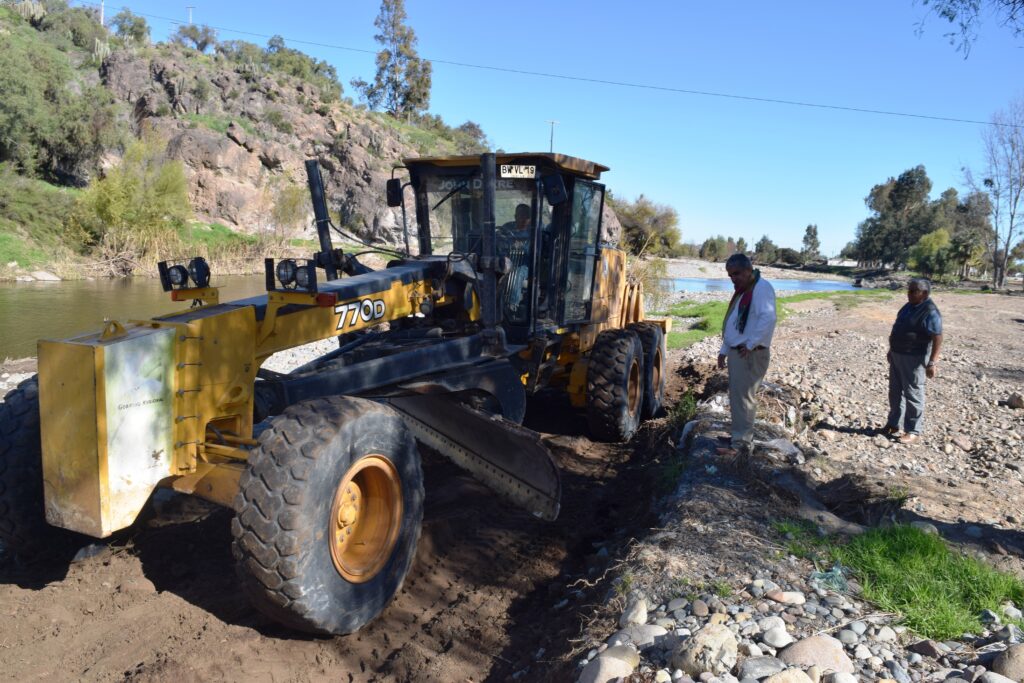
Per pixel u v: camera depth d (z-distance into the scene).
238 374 4.21
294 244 50.31
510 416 6.00
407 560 4.33
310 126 61.66
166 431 3.88
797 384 11.08
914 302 8.09
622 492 6.65
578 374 7.99
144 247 39.91
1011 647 3.20
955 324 22.55
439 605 4.55
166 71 58.47
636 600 3.94
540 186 6.48
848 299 32.91
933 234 66.38
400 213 7.15
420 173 6.96
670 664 3.27
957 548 4.60
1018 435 8.42
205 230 49.97
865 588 4.00
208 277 4.48
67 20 64.00
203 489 3.93
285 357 12.59
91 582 4.43
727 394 9.04
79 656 3.70
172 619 4.06
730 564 4.24
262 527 3.58
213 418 4.11
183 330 3.92
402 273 5.27
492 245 5.73
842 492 5.53
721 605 3.79
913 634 3.58
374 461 4.08
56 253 36.78
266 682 3.59
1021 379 12.62
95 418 3.59
